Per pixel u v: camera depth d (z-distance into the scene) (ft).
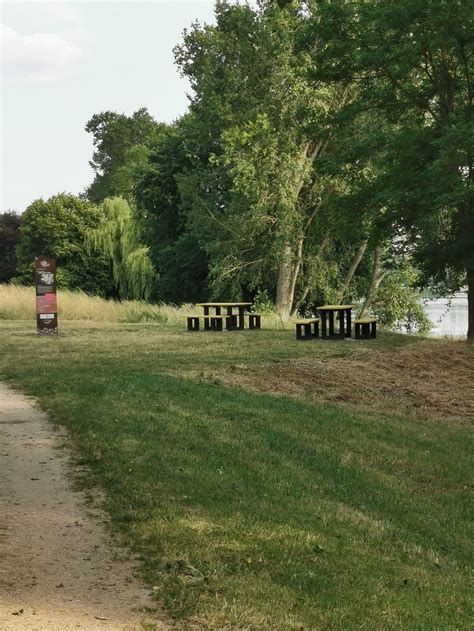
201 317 81.46
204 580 17.28
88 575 17.40
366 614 17.04
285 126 113.80
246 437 33.63
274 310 119.03
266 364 55.77
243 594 16.74
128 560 18.39
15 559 18.16
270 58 116.26
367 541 22.94
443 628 17.34
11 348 61.00
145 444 29.68
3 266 238.27
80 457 27.71
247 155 113.29
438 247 75.92
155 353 58.85
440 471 35.45
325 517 24.17
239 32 119.75
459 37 68.95
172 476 25.61
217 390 44.27
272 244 117.91
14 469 26.27
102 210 212.64
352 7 77.66
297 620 15.85
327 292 124.36
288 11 114.11
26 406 37.01
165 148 157.28
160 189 156.46
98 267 191.42
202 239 132.26
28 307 98.68
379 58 73.20
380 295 130.72
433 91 77.66
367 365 59.62
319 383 52.39
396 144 75.36
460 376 60.70
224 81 121.39
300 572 18.63
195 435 32.32
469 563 24.43
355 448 36.45
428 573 21.56
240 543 19.97
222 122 125.90
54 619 15.05
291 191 111.55
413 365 62.18
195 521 21.26
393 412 47.26
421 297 133.49
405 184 74.54
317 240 124.36
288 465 30.37
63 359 54.08
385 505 28.43
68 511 21.89
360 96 82.38
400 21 70.38
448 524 28.09
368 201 78.28
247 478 26.99
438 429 43.93
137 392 40.40
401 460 36.17
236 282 121.19
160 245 162.71
